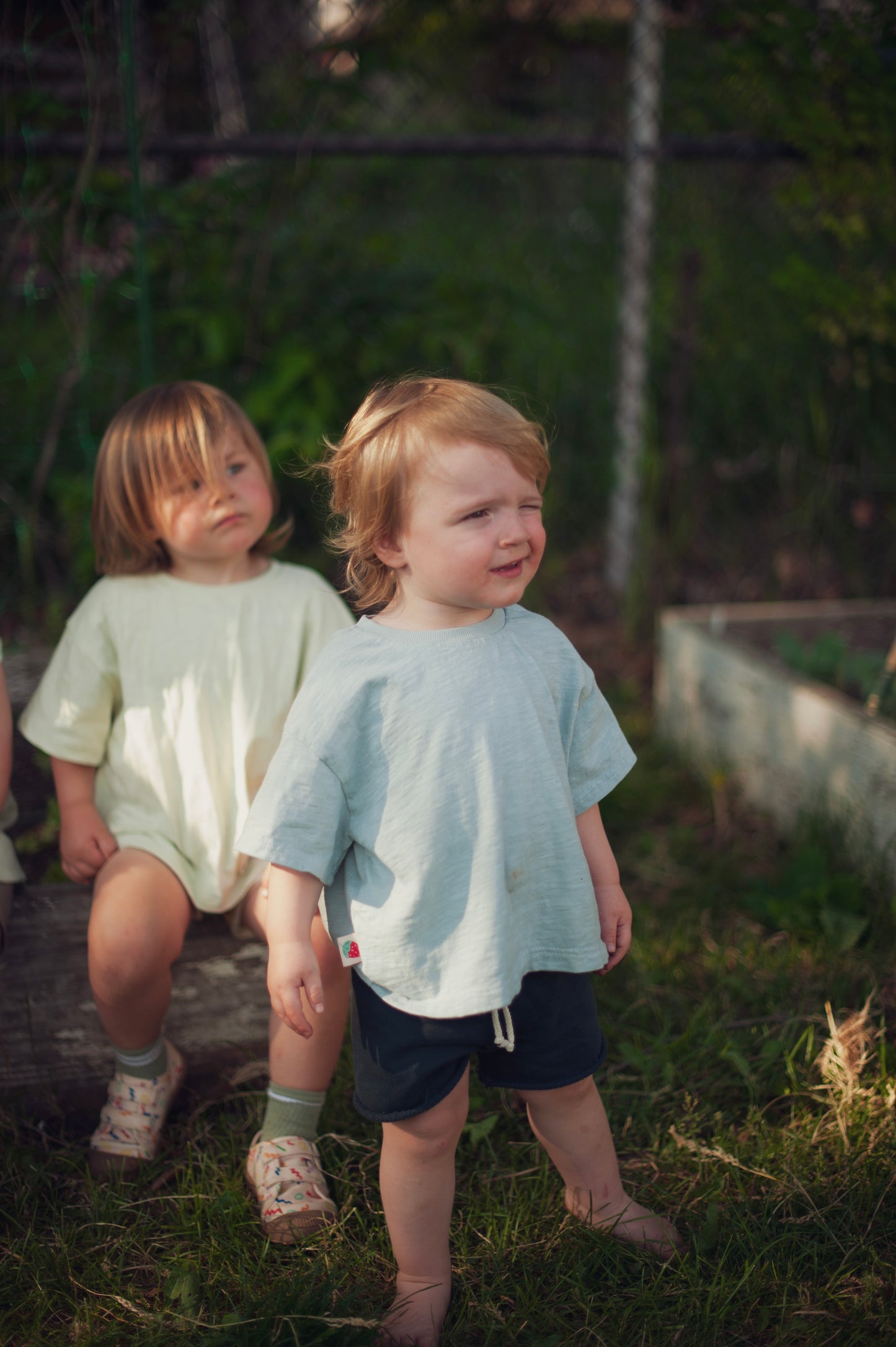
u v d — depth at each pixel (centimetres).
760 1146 170
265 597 185
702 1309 145
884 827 225
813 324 352
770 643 306
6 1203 164
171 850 175
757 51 286
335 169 380
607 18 406
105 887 167
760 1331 143
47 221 280
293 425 313
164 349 321
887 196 301
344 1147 173
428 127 524
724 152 318
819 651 289
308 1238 156
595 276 522
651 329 420
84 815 180
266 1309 141
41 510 316
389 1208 142
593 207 567
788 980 208
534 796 133
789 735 255
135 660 180
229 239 319
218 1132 180
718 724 285
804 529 411
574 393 444
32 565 305
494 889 130
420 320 344
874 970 210
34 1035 184
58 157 279
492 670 134
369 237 363
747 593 387
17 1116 185
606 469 421
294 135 300
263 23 345
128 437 177
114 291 300
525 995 139
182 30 297
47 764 242
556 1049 141
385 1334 141
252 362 328
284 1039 165
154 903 167
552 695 140
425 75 417
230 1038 188
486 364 366
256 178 310
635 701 334
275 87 339
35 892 184
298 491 343
